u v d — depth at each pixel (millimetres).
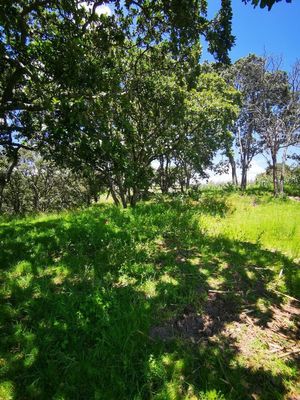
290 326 4141
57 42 8625
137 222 8414
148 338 3635
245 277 5270
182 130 16328
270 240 7668
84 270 5340
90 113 8516
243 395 2984
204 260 5766
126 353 3373
